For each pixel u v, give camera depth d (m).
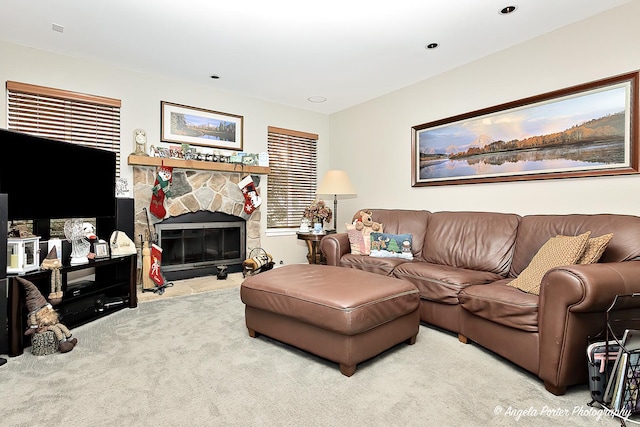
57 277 2.41
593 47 2.57
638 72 2.35
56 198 2.69
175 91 3.96
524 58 2.99
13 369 1.91
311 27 2.76
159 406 1.55
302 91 4.32
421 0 2.38
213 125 4.24
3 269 2.07
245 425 1.42
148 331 2.50
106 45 3.09
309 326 2.02
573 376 1.66
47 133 3.23
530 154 2.95
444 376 1.86
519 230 2.74
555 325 1.67
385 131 4.40
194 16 2.60
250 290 2.32
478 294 2.14
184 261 4.13
